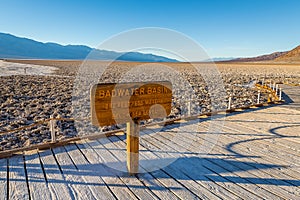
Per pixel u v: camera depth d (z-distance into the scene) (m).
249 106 7.39
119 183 2.78
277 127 5.18
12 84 15.55
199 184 2.79
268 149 3.89
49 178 2.86
